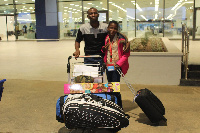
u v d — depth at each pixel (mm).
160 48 8531
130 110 4895
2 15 26922
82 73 3662
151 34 23594
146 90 4199
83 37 4656
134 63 6957
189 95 5859
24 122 4348
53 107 5129
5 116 4637
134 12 23844
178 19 22641
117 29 4301
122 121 2646
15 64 10828
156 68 6887
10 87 6793
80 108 2596
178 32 22828
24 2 26312
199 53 11969
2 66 10359
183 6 22359
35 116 4633
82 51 14945
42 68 9750
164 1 22781
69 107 2631
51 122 4344
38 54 14219
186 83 6781
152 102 4125
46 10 25250
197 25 22062
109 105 2717
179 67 6789
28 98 5773
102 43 4570
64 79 7777
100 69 4008
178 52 6762
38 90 6484
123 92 6199
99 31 4504
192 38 22203
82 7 25156
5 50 16750
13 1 26469
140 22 23812
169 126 4109
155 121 4129
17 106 5211
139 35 24016
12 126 4180
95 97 2840
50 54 14102
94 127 2574
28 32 26531
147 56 6852
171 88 6527
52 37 25531
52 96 5934
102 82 3676
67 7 25328
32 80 7664
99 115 2568
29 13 26344
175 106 5094
